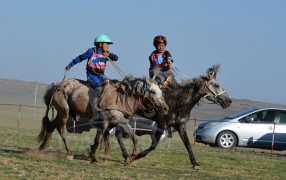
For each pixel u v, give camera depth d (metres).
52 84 13.95
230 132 21.08
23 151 14.52
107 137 14.24
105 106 12.70
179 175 11.78
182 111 12.91
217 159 15.57
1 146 15.87
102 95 12.81
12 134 21.12
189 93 12.88
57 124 13.91
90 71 13.20
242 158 16.41
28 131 24.12
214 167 13.85
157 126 13.05
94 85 13.09
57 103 13.51
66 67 13.30
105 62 13.30
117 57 13.41
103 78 13.20
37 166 11.20
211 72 12.99
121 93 12.73
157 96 12.45
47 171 10.66
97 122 12.84
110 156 14.77
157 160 14.52
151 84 12.54
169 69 13.59
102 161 13.52
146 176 11.10
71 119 15.29
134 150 13.16
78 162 12.86
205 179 11.47
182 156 15.67
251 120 21.20
